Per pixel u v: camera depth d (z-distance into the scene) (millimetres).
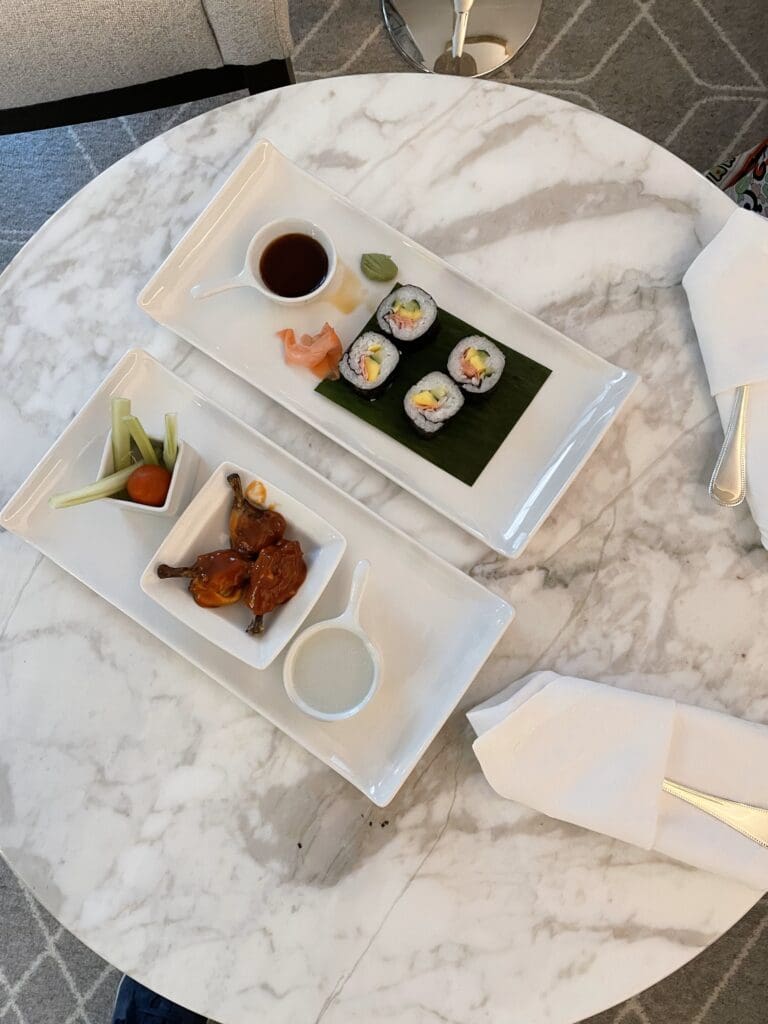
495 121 637
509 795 541
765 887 517
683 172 622
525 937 548
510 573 591
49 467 608
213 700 586
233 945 558
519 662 581
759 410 574
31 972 912
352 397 612
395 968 549
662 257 619
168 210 649
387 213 638
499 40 997
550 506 571
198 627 555
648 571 585
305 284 619
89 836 577
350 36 1014
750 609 577
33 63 717
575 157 630
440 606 585
